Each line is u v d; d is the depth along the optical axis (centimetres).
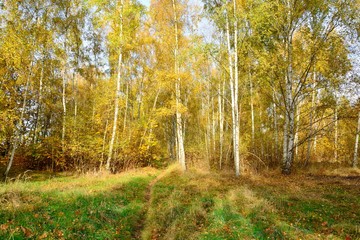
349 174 1504
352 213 716
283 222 647
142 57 2311
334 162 2194
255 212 727
